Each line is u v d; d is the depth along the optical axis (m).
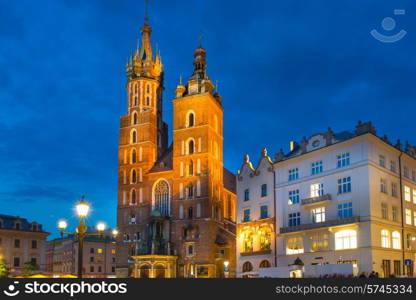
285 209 80.62
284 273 59.09
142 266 121.19
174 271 121.56
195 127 130.00
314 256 73.06
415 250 74.44
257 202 87.88
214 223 124.56
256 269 84.81
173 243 124.94
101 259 166.12
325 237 72.06
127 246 131.25
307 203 75.12
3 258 120.31
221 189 133.12
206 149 127.25
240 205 91.88
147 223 130.12
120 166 138.50
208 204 123.38
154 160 138.25
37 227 130.38
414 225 76.12
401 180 74.69
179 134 131.62
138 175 135.50
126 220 133.50
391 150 73.44
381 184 69.62
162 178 132.00
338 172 71.81
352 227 67.31
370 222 65.56
